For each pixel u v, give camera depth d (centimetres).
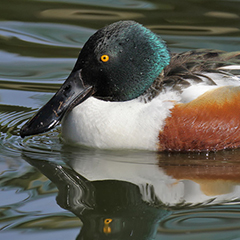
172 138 995
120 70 1002
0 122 1141
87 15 1599
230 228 743
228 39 1463
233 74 1048
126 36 991
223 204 820
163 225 759
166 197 845
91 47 986
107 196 847
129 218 784
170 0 1691
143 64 1011
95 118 1021
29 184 870
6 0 1709
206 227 747
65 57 1420
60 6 1667
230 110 1012
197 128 995
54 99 986
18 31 1530
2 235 723
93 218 778
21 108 1202
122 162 977
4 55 1427
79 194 847
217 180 905
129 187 877
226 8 1628
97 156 1002
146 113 998
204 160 991
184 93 997
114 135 1009
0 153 1002
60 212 786
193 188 875
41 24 1564
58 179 894
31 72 1360
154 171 940
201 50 1145
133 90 1024
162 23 1548
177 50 1405
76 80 995
